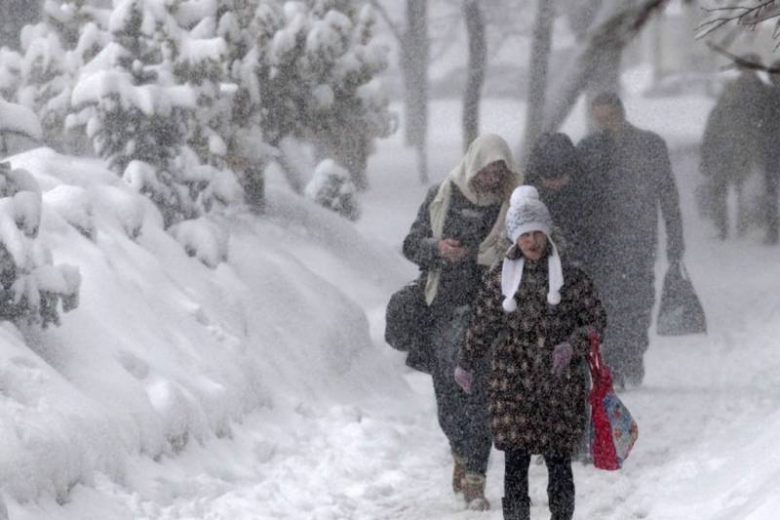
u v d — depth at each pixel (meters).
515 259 19.38
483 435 21.89
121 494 19.42
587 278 19.31
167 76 30.55
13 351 19.45
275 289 29.69
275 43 36.84
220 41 31.27
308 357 28.80
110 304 23.47
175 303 25.62
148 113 29.39
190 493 20.84
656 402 28.89
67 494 18.50
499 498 22.80
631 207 29.44
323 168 42.28
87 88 29.72
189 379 23.48
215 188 30.52
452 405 22.73
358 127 40.69
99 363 21.41
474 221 23.47
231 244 30.30
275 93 37.59
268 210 37.50
